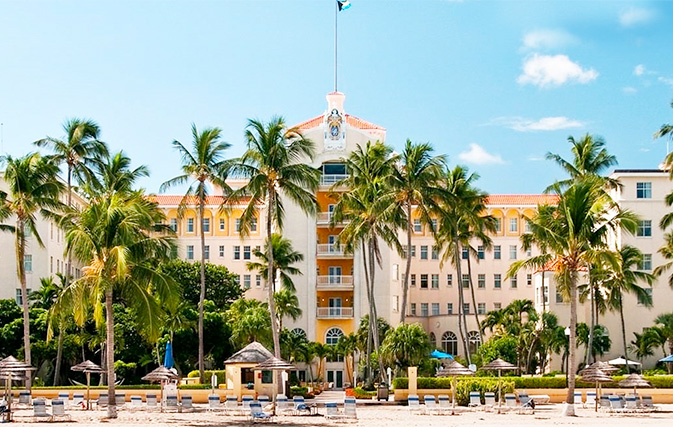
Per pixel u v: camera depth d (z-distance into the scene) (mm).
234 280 94438
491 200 105500
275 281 86062
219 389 59031
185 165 68562
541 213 51438
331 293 93875
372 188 67438
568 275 49688
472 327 98375
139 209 44594
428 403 50625
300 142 60344
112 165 74000
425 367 67438
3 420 42719
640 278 78750
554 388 59250
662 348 83062
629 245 80375
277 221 60219
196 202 73000
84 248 41969
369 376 67250
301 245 92062
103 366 72875
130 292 43125
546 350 82375
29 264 87125
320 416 46312
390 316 91812
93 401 58531
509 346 80500
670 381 59688
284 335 78312
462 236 78000
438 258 105000
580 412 49500
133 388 60906
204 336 79438
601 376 47125
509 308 87625
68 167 73062
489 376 65062
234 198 60156
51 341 73812
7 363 43250
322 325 91125
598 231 49438
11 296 86438
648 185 87188
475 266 104625
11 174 59812
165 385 59938
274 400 46969
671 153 61344
